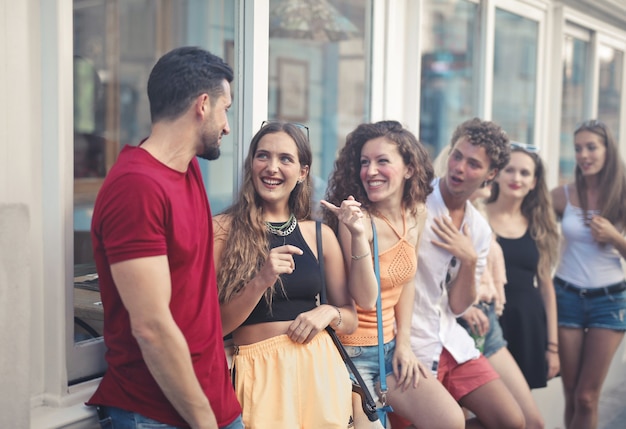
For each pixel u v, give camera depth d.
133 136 4.03
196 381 1.78
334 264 2.54
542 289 3.99
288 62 5.07
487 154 3.11
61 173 2.10
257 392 2.22
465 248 3.07
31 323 2.10
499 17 4.30
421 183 2.83
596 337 4.22
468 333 3.38
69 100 2.13
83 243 2.52
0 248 1.81
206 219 1.95
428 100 3.84
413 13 3.66
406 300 2.91
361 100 4.52
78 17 3.44
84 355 2.23
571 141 5.13
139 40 4.01
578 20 4.97
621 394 5.37
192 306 1.88
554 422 4.84
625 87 5.76
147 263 1.69
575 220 4.30
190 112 1.84
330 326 2.44
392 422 3.16
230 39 3.53
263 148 2.40
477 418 3.23
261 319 2.33
